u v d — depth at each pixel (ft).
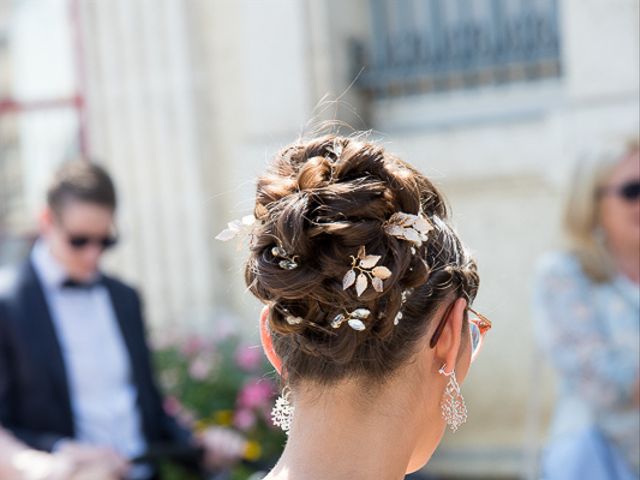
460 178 19.08
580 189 11.32
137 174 20.90
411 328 5.20
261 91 19.94
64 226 12.68
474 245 19.11
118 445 12.94
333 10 19.93
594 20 17.70
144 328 13.69
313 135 6.39
